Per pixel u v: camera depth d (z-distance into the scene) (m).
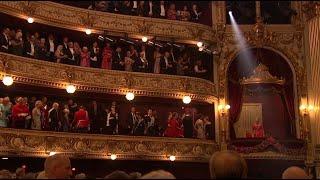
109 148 21.47
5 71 18.89
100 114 22.08
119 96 24.03
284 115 25.80
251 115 25.94
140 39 24.83
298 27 25.94
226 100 25.31
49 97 22.95
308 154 24.05
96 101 24.19
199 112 25.72
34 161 21.23
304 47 25.77
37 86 21.12
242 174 4.61
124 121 24.55
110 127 21.86
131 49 23.92
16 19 21.64
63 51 22.08
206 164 24.66
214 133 24.94
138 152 22.05
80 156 20.66
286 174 4.90
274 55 25.95
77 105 22.89
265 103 26.11
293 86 25.61
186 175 24.42
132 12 24.83
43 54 21.17
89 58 22.62
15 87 21.23
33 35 21.91
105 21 23.89
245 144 23.64
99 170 23.05
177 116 23.44
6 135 18.27
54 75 20.92
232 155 4.62
